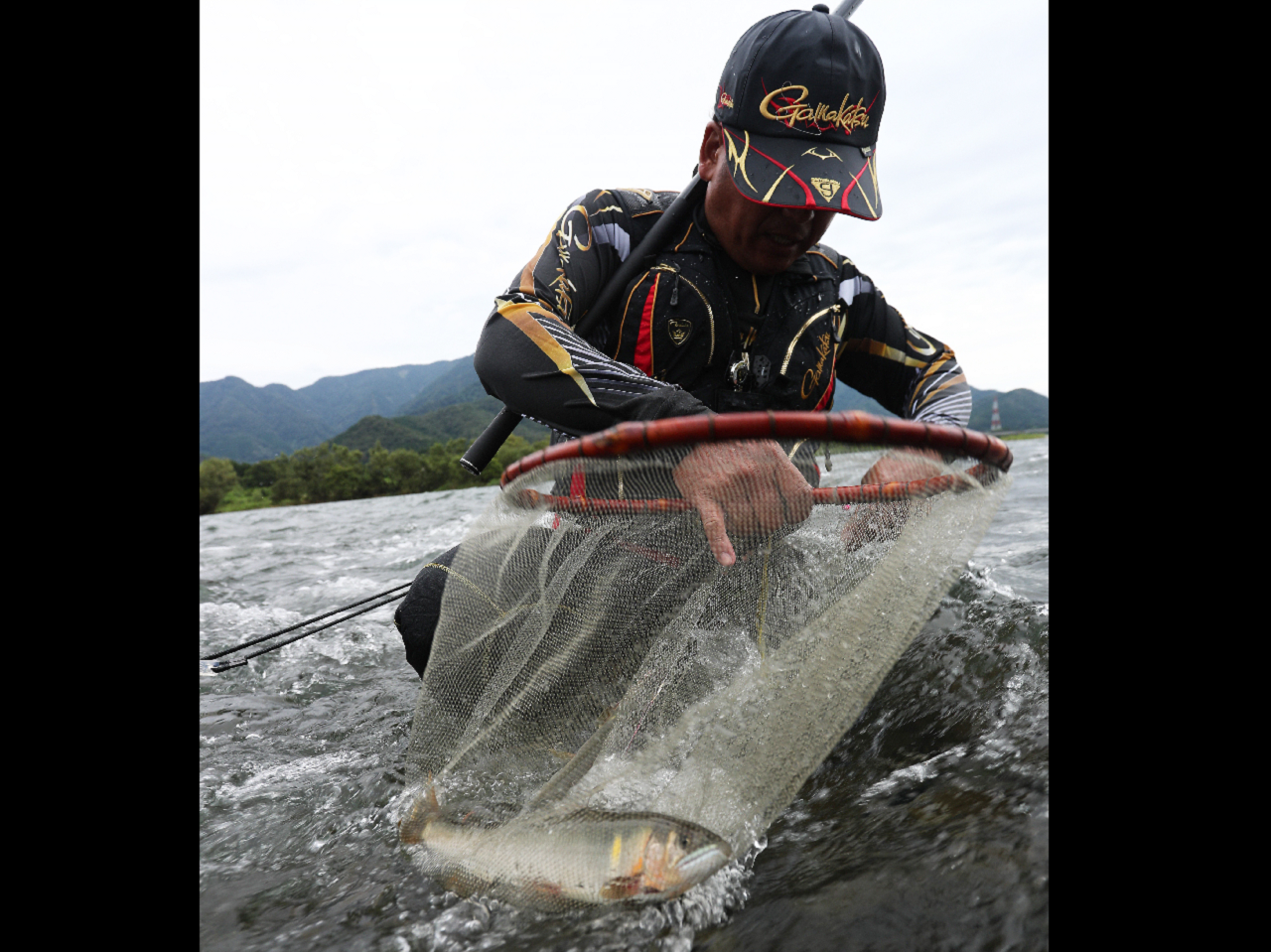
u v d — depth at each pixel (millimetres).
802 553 907
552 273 1353
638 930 835
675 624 960
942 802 948
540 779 1018
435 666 1084
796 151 1216
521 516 975
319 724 1925
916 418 1602
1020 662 1286
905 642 911
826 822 995
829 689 905
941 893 770
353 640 2855
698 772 906
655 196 1510
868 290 1607
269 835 1259
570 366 1036
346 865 1113
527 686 1032
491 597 1045
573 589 992
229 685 2342
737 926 809
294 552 6410
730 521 837
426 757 1085
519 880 905
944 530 893
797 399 1458
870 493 845
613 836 885
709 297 1371
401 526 8453
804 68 1192
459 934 893
